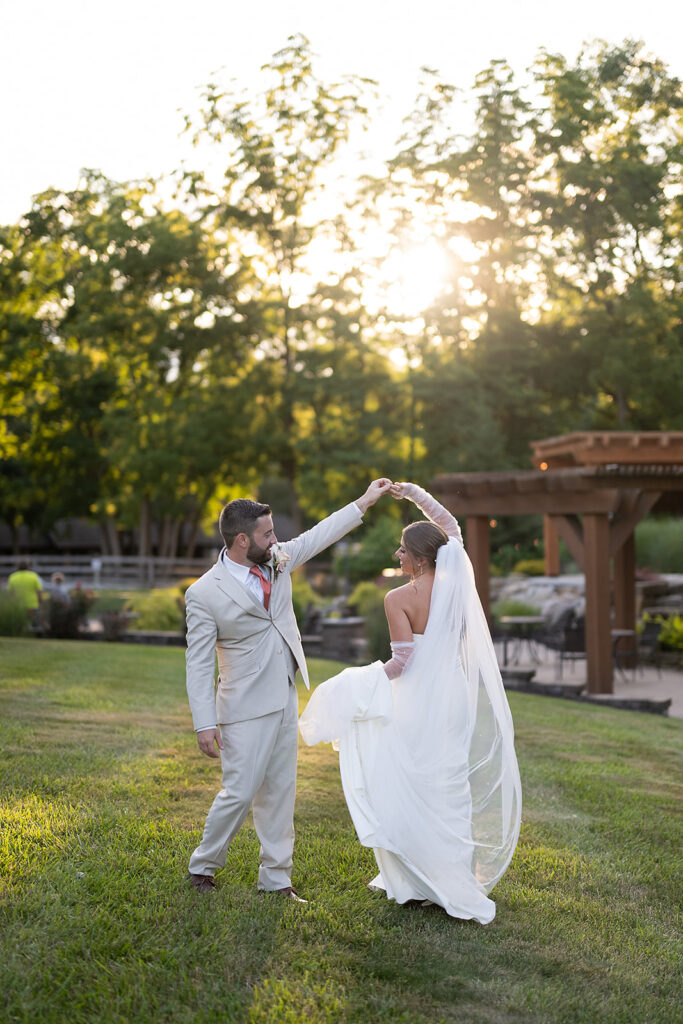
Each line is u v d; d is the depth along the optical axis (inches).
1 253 1694.1
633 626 663.8
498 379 1504.7
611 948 163.5
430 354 1460.4
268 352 1605.6
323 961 147.8
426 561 174.6
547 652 738.2
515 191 1499.8
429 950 154.9
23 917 154.3
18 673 418.6
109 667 463.5
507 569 1358.3
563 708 457.4
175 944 148.7
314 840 203.9
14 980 134.4
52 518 1939.0
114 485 1905.8
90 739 284.5
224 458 1664.6
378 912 168.1
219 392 1601.9
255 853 192.2
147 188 1544.0
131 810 212.5
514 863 203.0
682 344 1535.4
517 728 376.8
